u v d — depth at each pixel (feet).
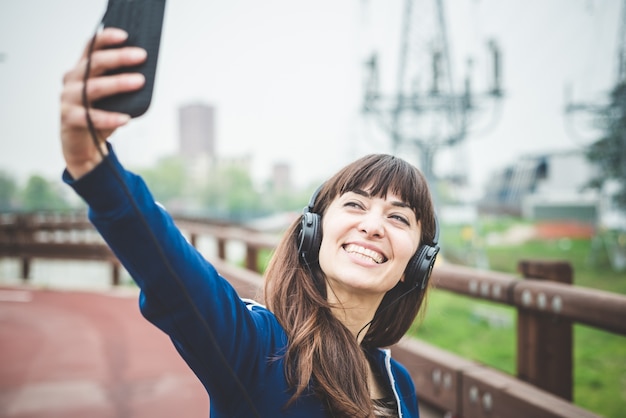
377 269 3.91
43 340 16.92
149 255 2.82
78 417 11.02
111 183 2.62
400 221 4.08
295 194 274.16
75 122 2.32
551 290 7.63
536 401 7.39
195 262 3.06
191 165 271.08
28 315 20.56
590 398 13.41
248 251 20.58
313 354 3.67
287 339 3.72
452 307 24.98
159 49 2.39
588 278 35.78
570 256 48.26
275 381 3.48
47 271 42.45
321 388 3.58
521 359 8.50
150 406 11.70
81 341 16.84
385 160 4.18
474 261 44.62
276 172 318.24
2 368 14.15
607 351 17.62
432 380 9.50
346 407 3.56
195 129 358.23
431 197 4.25
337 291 4.02
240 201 263.70
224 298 3.24
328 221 4.05
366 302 4.09
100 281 37.96
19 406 11.57
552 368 8.21
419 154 32.50
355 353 3.76
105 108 2.34
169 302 2.96
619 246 40.68
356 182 4.08
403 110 32.68
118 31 2.33
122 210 2.67
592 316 6.93
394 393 4.27
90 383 13.07
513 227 72.84
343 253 3.96
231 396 3.40
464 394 8.73
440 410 9.74
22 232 36.04
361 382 3.71
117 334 17.71
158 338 17.16
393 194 4.04
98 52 2.30
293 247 4.19
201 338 3.12
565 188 103.96
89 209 2.72
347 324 4.09
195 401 12.03
